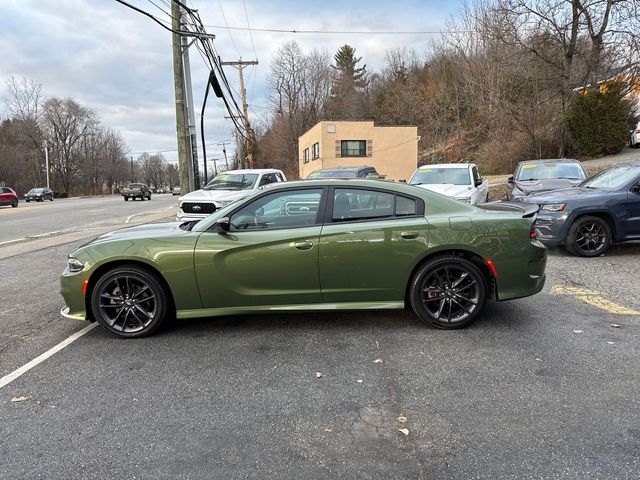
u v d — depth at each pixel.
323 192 4.39
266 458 2.51
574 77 22.47
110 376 3.57
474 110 43.28
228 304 4.31
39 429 2.84
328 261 4.22
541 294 5.49
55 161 77.56
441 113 48.69
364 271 4.25
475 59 37.69
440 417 2.88
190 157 13.84
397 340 4.16
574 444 2.55
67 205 32.16
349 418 2.90
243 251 4.22
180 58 13.38
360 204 4.36
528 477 2.30
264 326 4.59
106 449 2.62
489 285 4.42
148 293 4.32
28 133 72.62
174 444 2.66
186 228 4.62
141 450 2.60
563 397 3.07
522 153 27.56
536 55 22.64
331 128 32.78
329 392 3.24
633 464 2.37
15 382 3.50
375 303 4.34
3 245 11.30
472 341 4.08
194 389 3.32
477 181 10.95
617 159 20.73
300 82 59.53
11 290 6.47
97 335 4.48
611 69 21.67
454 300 4.34
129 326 4.39
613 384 3.22
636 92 23.50
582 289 5.66
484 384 3.28
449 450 2.54
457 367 3.57
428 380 3.37
